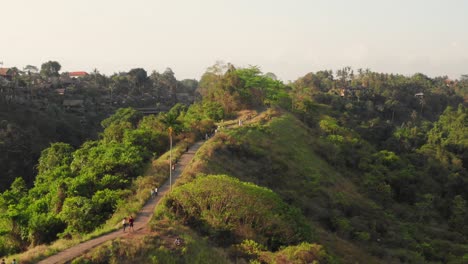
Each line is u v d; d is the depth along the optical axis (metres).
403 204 67.75
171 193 35.47
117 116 120.56
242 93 88.81
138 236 28.48
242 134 62.09
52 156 71.12
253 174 50.25
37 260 26.06
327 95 141.75
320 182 56.75
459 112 132.62
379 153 83.44
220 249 29.80
